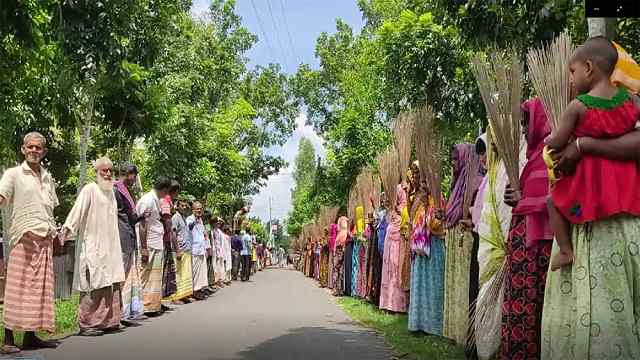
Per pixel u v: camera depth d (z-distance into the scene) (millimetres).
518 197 4445
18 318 6031
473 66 4930
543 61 3900
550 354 3449
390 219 9500
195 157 20953
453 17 7379
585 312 3223
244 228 27562
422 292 7191
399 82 12500
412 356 5852
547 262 4195
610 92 3314
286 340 6816
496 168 5062
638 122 3395
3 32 7262
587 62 3350
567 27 6828
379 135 20656
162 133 18391
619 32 6938
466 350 5727
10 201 6219
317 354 5945
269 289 16875
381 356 5863
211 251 16125
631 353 3156
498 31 6926
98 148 16438
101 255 7348
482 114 10297
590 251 3264
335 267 14766
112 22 8797
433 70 11836
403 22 12000
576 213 3303
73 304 10430
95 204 7445
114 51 8914
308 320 8828
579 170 3299
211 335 7199
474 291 5855
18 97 11445
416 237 7211
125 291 8508
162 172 19672
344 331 7637
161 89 13492
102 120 13688
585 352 3209
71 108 12742
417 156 7266
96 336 7117
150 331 7570
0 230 14422
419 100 12250
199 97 21734
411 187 8305
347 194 21141
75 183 20016
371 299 10891
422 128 7309
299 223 49938
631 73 3768
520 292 4273
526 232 4238
